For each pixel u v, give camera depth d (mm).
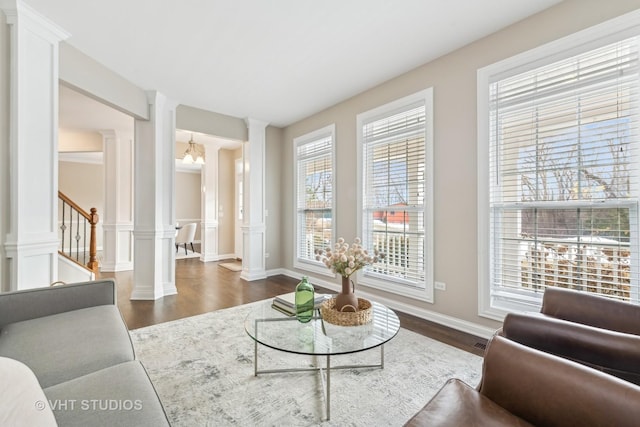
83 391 1048
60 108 4090
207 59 2910
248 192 4793
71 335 1457
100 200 7910
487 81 2537
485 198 2543
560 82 2176
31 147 2180
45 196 2275
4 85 2057
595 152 2035
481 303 2574
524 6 2182
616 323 1513
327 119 4234
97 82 2920
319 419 1553
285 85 3484
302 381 1894
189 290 4090
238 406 1648
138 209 3672
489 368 1042
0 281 2037
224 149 6762
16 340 1391
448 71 2809
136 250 3676
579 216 2121
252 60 2926
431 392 1785
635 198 1884
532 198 2326
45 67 2281
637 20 1848
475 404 991
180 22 2346
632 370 1144
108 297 1946
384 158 3461
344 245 1938
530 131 2338
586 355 1235
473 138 2631
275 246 5141
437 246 2896
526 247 2379
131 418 931
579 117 2102
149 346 2363
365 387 1831
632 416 779
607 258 2006
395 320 1899
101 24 2355
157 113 3684
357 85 3494
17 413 806
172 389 1799
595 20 2008
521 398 949
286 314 1990
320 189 4418
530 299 2344
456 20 2338
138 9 2186
